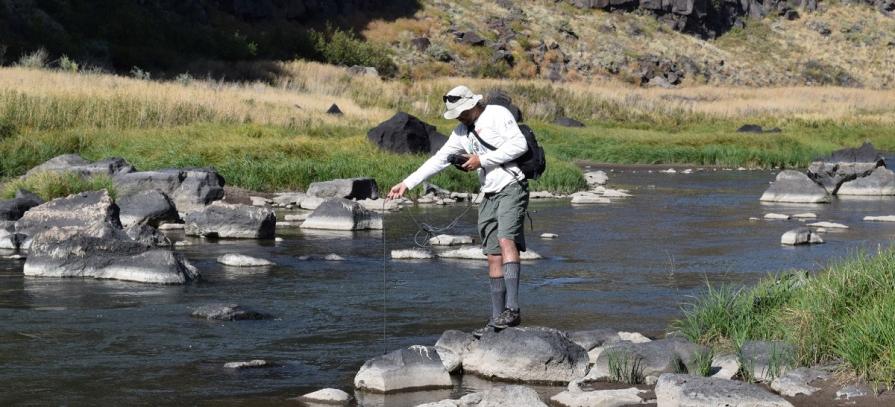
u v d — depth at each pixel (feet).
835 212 63.98
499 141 23.20
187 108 101.14
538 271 37.32
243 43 233.76
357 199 65.67
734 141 145.48
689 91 291.99
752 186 87.97
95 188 54.65
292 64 227.61
